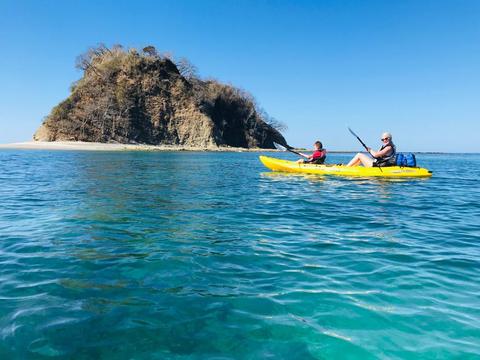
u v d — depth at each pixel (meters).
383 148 13.34
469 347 2.45
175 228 5.54
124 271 3.72
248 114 78.50
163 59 67.94
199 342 2.47
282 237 5.10
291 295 3.20
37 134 59.31
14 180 11.53
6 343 2.40
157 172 15.45
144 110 61.97
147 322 2.71
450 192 10.03
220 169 18.02
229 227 5.66
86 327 2.62
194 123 64.50
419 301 3.10
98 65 65.56
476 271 3.81
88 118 57.59
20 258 4.07
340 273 3.73
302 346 2.45
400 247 4.66
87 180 11.76
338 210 7.15
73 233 5.14
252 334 2.58
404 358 2.33
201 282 3.47
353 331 2.63
